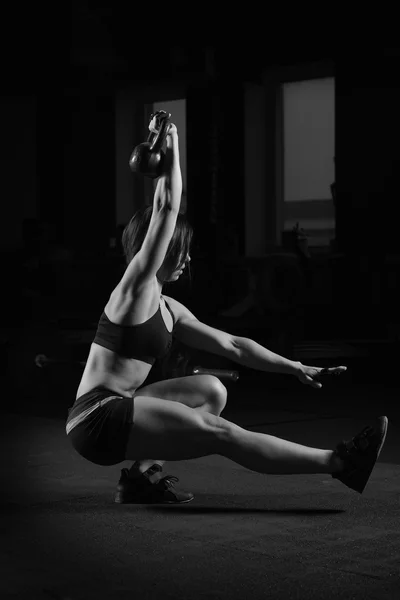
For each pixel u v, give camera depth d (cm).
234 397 759
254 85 2067
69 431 362
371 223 1880
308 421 627
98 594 272
